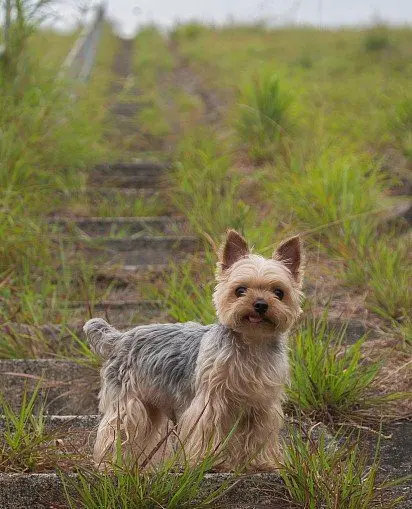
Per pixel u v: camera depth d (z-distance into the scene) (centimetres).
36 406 264
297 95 499
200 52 1008
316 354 254
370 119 489
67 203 402
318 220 342
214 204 364
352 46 910
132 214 397
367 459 234
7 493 211
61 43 873
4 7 450
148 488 207
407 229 351
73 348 280
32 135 404
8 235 332
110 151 488
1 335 286
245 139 466
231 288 219
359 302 303
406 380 264
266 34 1143
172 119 630
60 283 319
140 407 224
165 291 307
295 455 214
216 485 213
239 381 216
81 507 209
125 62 1039
